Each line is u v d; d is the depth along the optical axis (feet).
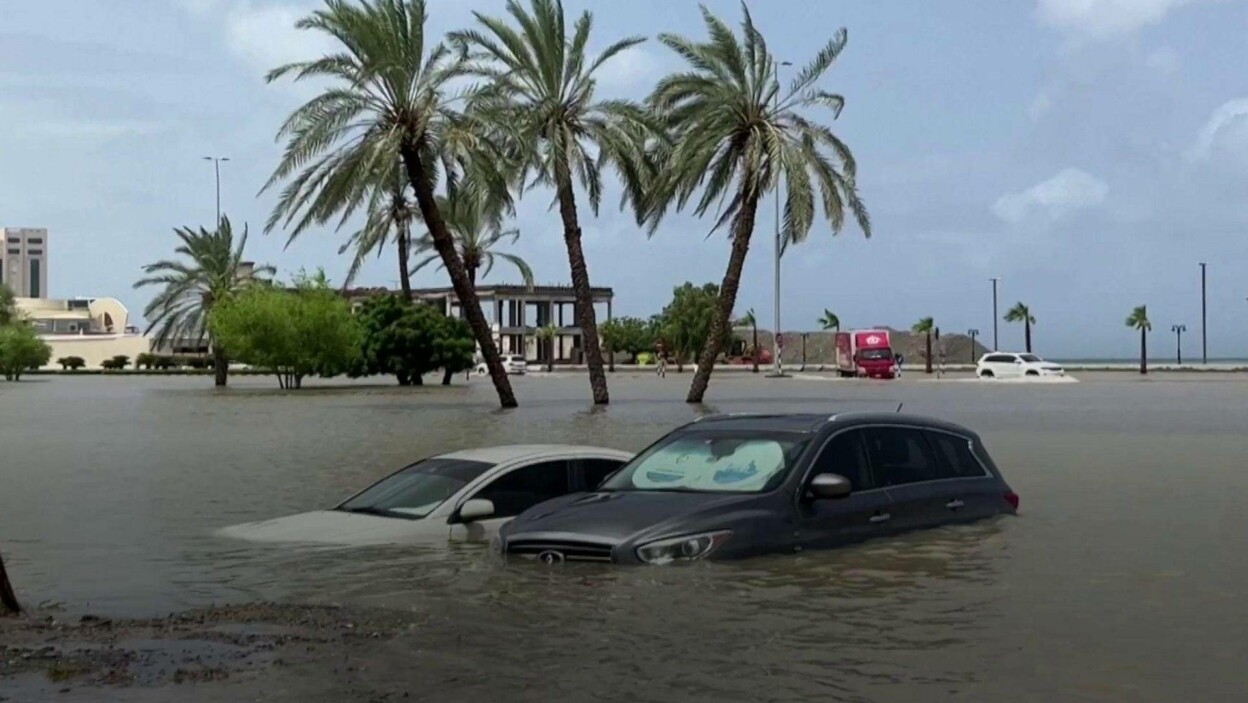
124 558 37.76
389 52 126.21
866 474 35.27
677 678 22.41
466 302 139.85
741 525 31.58
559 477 38.65
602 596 28.60
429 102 130.82
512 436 91.50
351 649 24.67
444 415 123.34
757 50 140.56
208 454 77.92
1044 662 23.50
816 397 164.45
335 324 221.25
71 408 146.82
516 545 32.86
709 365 149.28
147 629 26.81
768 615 27.02
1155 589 30.37
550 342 434.30
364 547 35.45
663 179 139.33
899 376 277.03
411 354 233.76
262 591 31.22
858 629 25.99
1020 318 446.60
